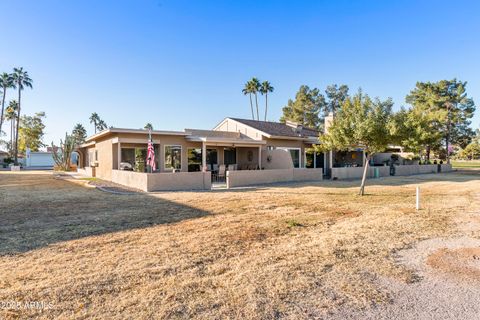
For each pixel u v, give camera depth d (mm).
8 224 8070
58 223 8188
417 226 7941
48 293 4039
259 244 6324
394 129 12641
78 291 4105
